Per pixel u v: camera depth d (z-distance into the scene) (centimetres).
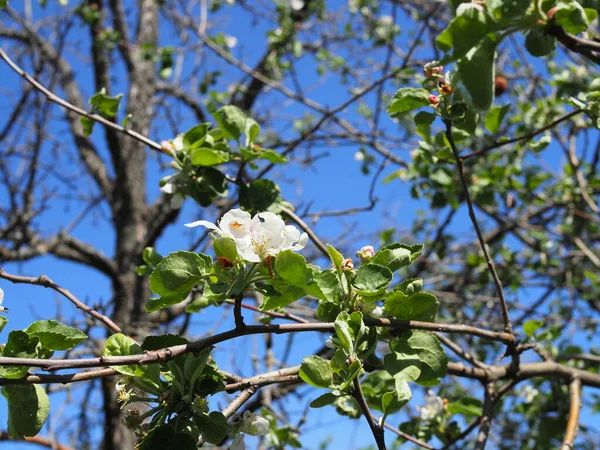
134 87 231
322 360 54
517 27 51
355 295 59
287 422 111
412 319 61
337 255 59
